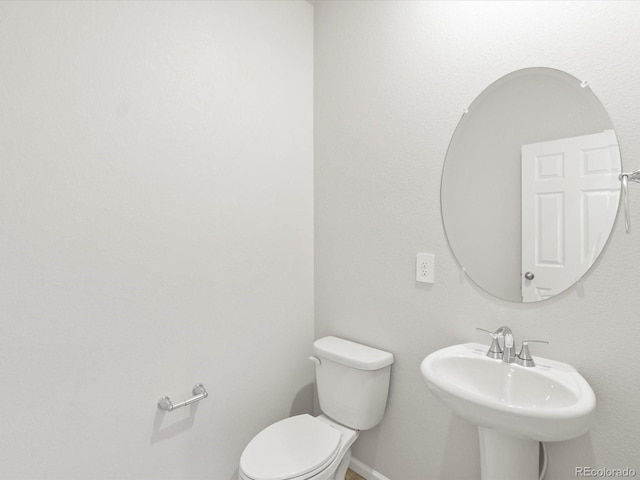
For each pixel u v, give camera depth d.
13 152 1.04
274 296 1.77
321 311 1.94
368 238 1.70
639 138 1.01
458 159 1.39
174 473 1.42
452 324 1.42
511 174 1.26
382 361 1.52
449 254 1.42
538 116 1.19
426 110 1.47
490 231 1.31
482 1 1.30
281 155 1.79
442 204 1.43
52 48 1.10
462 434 1.40
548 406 1.05
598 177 1.08
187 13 1.42
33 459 1.09
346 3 1.77
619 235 1.04
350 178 1.77
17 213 1.05
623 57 1.03
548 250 1.18
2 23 1.01
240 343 1.63
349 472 1.78
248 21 1.63
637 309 1.02
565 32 1.12
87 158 1.17
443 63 1.42
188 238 1.44
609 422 1.08
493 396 1.18
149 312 1.33
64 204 1.13
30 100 1.06
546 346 1.19
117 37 1.23
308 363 1.96
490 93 1.30
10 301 1.04
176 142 1.39
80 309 1.17
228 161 1.57
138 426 1.31
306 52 1.91
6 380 1.04
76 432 1.17
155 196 1.34
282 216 1.80
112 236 1.24
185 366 1.44
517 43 1.22
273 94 1.75
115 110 1.23
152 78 1.32
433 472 1.49
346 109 1.78
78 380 1.17
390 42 1.59
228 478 1.60
